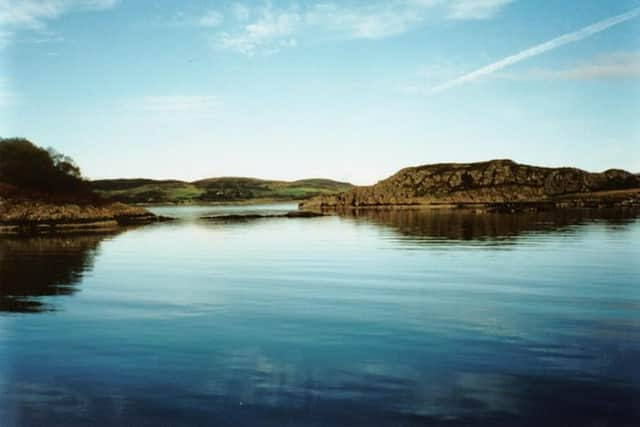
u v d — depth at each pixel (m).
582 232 34.44
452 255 22.52
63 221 47.88
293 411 6.19
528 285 14.84
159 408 6.32
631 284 14.85
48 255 24.69
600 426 5.73
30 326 10.48
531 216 59.09
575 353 8.38
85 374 7.56
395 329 10.02
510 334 9.58
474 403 6.38
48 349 8.84
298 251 25.89
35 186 54.28
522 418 5.94
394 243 29.06
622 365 7.76
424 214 72.81
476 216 62.91
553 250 23.89
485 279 15.98
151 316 11.34
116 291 14.52
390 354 8.41
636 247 24.84
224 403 6.45
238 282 16.02
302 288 14.78
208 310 11.92
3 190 47.97
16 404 6.47
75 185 62.06
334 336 9.56
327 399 6.55
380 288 14.65
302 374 7.49
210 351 8.67
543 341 9.09
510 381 7.12
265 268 19.41
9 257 23.75
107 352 8.64
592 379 7.17
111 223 54.88
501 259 20.89
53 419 6.02
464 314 11.27
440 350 8.61
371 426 5.77
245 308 12.10
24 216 44.88
